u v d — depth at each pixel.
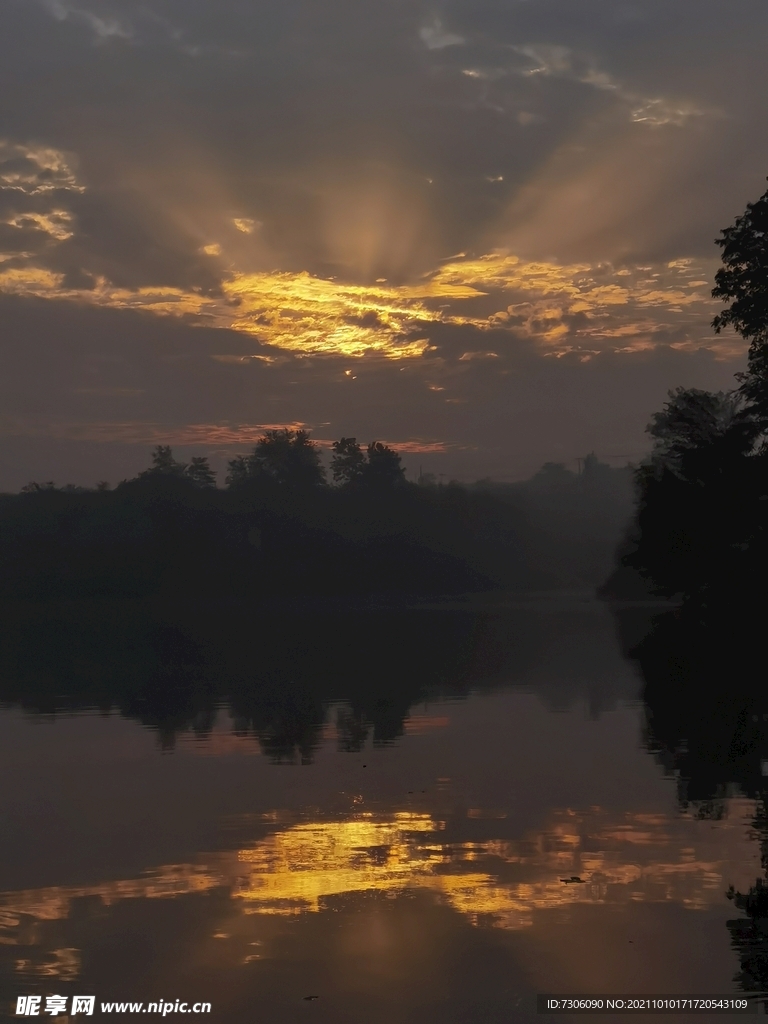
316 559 169.50
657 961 8.95
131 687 34.62
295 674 37.88
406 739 21.94
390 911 10.37
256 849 12.87
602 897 10.66
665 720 23.61
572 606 105.31
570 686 31.41
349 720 25.12
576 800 15.27
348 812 14.86
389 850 12.68
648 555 65.19
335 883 11.36
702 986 8.46
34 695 32.66
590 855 12.21
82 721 26.16
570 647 48.47
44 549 158.00
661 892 10.77
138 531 159.75
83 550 157.25
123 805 15.72
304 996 8.40
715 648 44.84
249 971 8.92
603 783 16.53
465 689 31.31
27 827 14.27
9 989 8.62
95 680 37.47
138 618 97.44
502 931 9.75
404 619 82.81
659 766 17.94
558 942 9.42
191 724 25.12
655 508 62.12
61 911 10.55
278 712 27.06
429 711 26.50
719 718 23.64
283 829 13.89
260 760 19.75
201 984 8.66
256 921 10.16
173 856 12.59
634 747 20.05
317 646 53.25
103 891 11.21
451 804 15.24
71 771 18.98
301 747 21.19
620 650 46.00
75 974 8.88
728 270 54.69
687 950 9.17
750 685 30.33
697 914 10.08
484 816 14.38
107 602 145.12
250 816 14.75
